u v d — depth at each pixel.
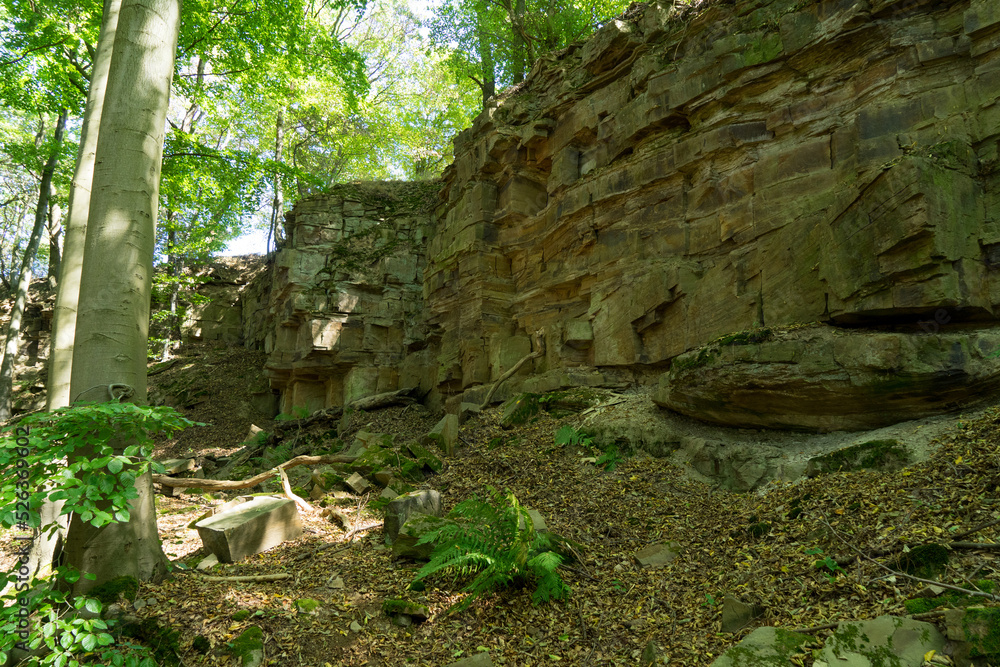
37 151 16.06
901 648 3.48
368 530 7.21
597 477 7.99
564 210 12.44
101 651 4.24
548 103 13.45
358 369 18.17
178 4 6.11
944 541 4.44
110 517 3.93
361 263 19.22
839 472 6.25
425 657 4.63
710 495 7.12
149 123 5.66
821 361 6.84
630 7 12.02
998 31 7.17
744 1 9.91
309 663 4.56
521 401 10.89
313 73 16.64
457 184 16.16
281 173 16.12
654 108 10.77
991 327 6.50
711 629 4.48
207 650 4.59
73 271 7.50
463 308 14.58
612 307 10.95
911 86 7.84
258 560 6.38
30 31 12.86
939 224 6.34
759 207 9.09
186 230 26.70
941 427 6.16
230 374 23.53
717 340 7.97
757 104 9.52
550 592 5.12
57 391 7.21
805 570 4.83
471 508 5.71
